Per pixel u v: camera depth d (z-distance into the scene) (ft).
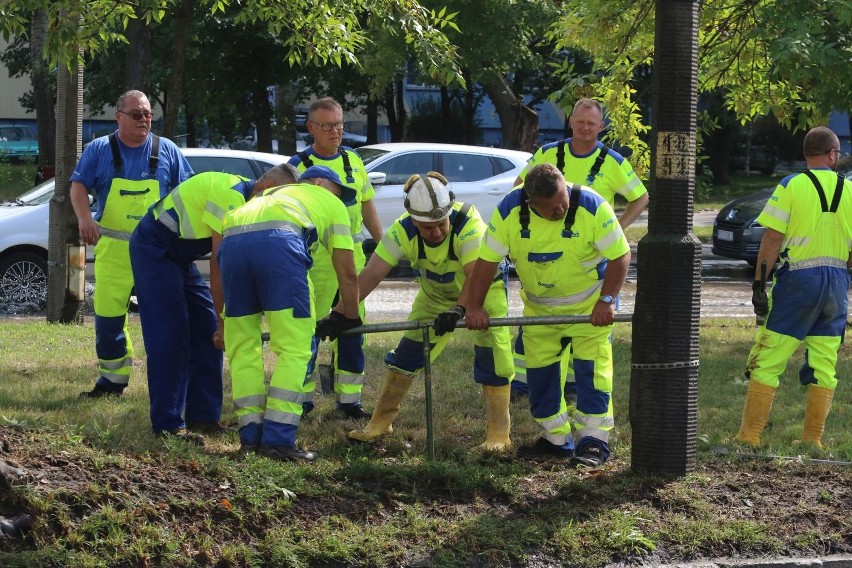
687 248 21.22
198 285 25.43
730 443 25.70
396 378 25.34
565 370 24.41
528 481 21.29
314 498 19.10
